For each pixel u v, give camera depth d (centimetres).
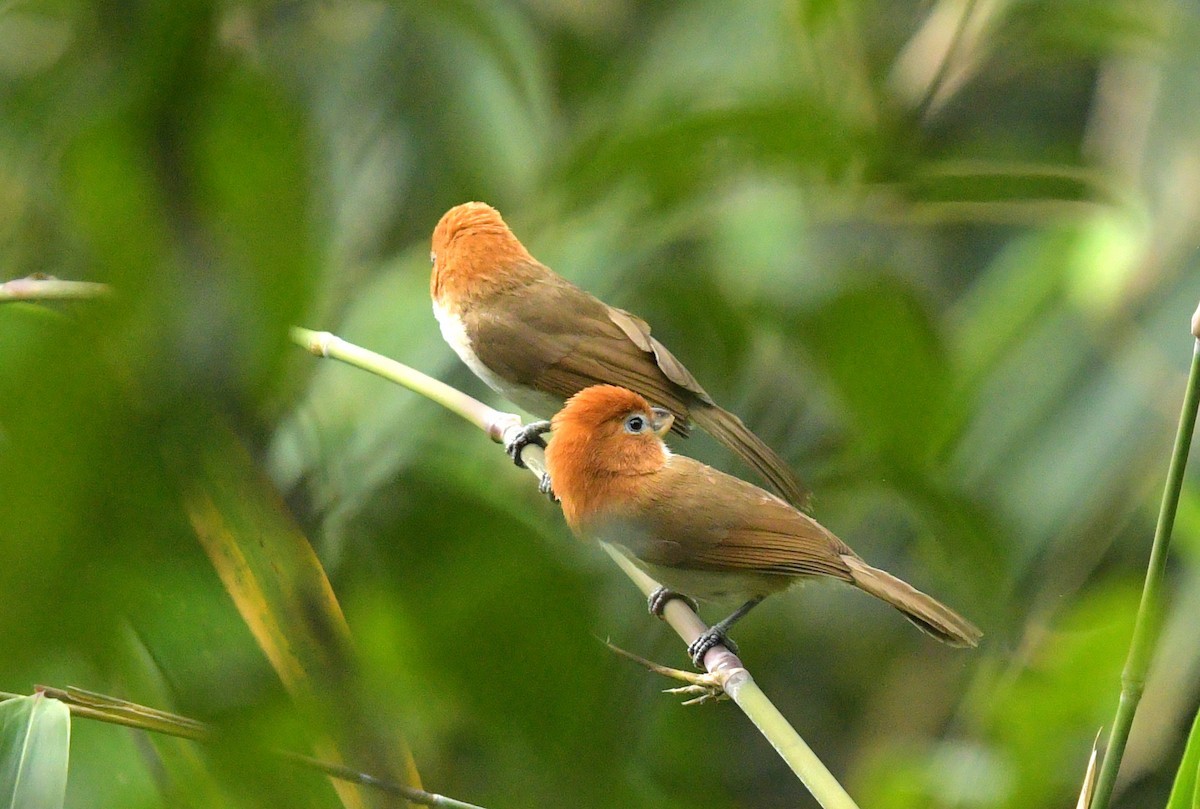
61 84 666
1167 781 1077
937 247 1308
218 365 457
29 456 419
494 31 1134
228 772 537
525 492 916
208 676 530
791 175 1020
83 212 474
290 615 543
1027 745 767
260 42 919
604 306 1075
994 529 990
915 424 940
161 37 522
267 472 518
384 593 579
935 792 809
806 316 1002
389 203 1180
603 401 880
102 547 438
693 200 1012
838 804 598
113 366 432
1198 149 1118
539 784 583
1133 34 1180
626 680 663
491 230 1077
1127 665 546
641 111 1052
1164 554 539
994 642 1017
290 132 506
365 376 902
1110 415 1077
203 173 485
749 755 1255
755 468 1010
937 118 1299
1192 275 1084
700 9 1195
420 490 745
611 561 1004
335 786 578
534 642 566
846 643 1258
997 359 1109
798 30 1154
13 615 427
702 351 1142
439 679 560
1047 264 1103
